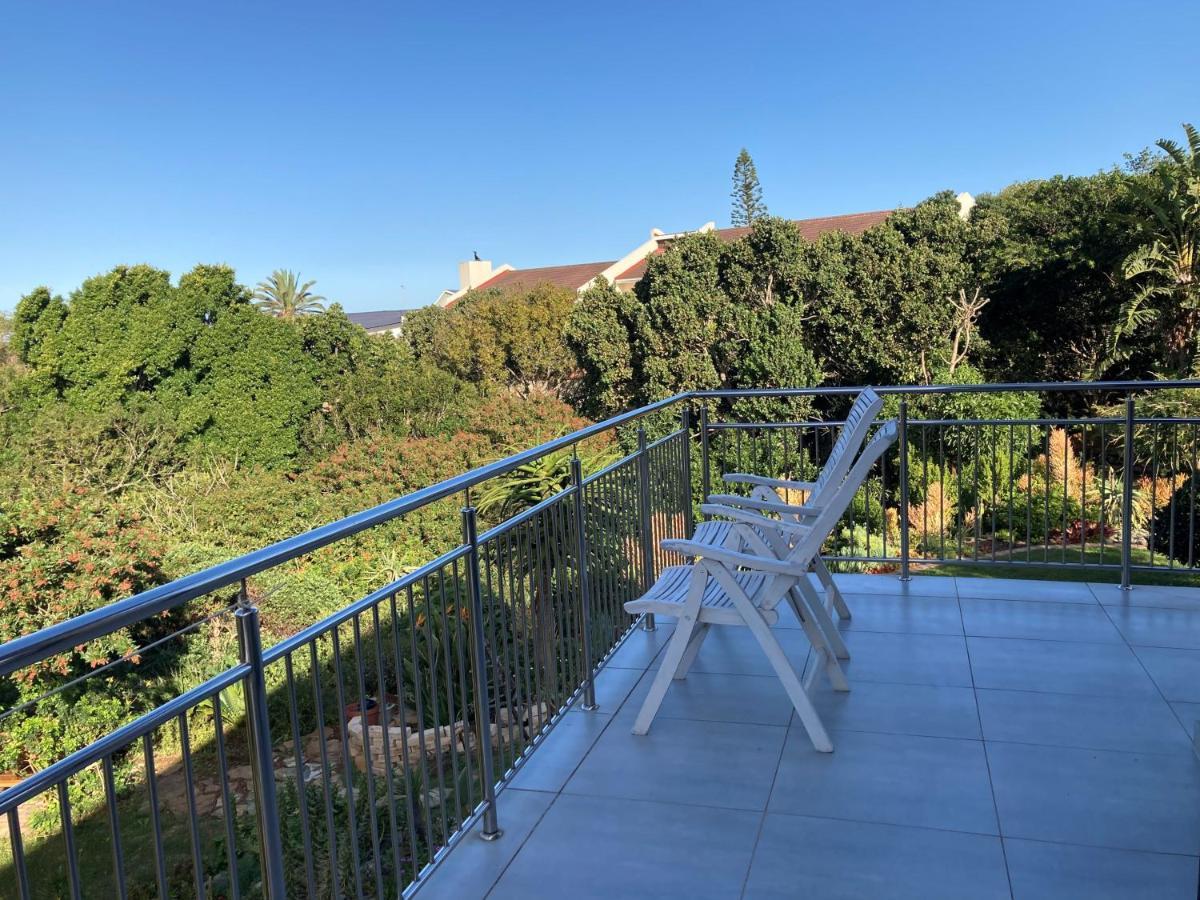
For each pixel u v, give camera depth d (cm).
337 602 1060
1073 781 248
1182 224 1595
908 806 238
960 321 2044
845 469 294
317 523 1714
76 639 111
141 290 2166
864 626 379
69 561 966
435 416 2398
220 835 439
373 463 1888
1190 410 1213
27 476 1800
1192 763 255
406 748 210
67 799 118
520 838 232
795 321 1934
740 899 203
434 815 395
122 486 1912
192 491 1861
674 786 255
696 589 280
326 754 175
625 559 365
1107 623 372
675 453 433
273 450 2352
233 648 780
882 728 285
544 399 2259
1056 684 313
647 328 2080
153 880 433
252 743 156
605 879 213
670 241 2228
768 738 282
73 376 2147
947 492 897
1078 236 1941
